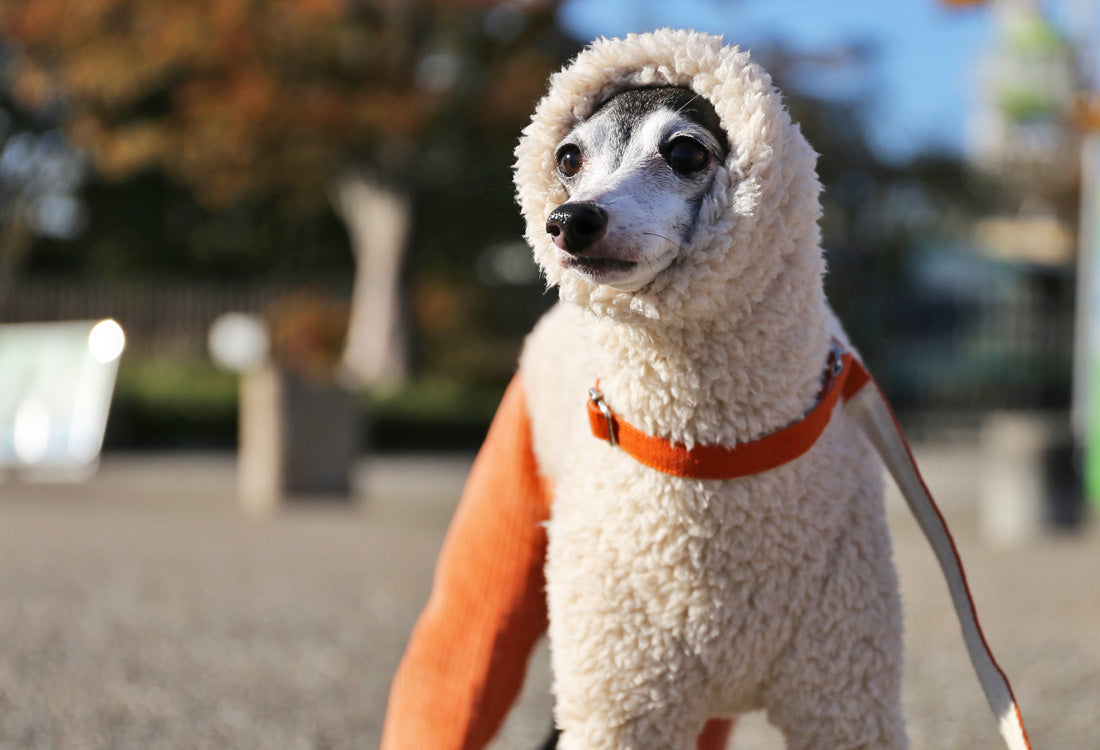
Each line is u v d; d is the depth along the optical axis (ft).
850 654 6.40
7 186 79.56
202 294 64.03
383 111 51.88
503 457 8.27
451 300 67.67
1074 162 79.41
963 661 14.97
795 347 6.36
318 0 48.60
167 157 55.67
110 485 37.22
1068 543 28.17
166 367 57.93
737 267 6.11
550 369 8.03
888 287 57.77
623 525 6.43
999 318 55.88
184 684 13.23
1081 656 15.20
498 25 54.29
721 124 6.33
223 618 16.93
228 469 42.45
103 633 15.69
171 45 50.24
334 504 33.53
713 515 6.31
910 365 55.93
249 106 50.70
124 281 76.89
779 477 6.32
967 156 78.23
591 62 6.69
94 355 38.04
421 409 52.29
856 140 68.74
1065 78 46.14
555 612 6.72
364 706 12.55
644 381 6.36
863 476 6.72
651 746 6.44
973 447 53.52
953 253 61.05
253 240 77.66
